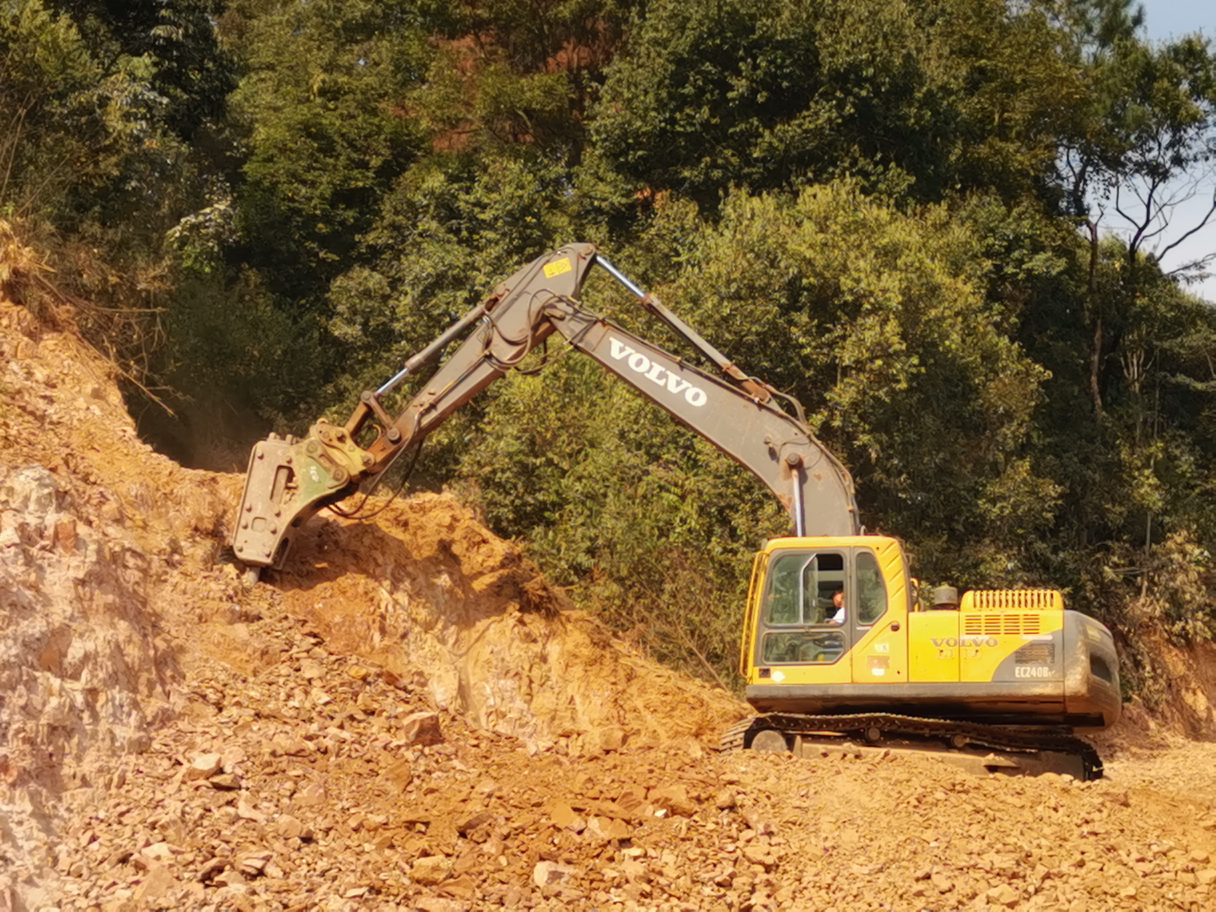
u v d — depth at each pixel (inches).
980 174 1298.0
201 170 1134.4
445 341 527.8
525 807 374.6
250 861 317.1
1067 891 371.9
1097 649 475.8
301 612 484.7
